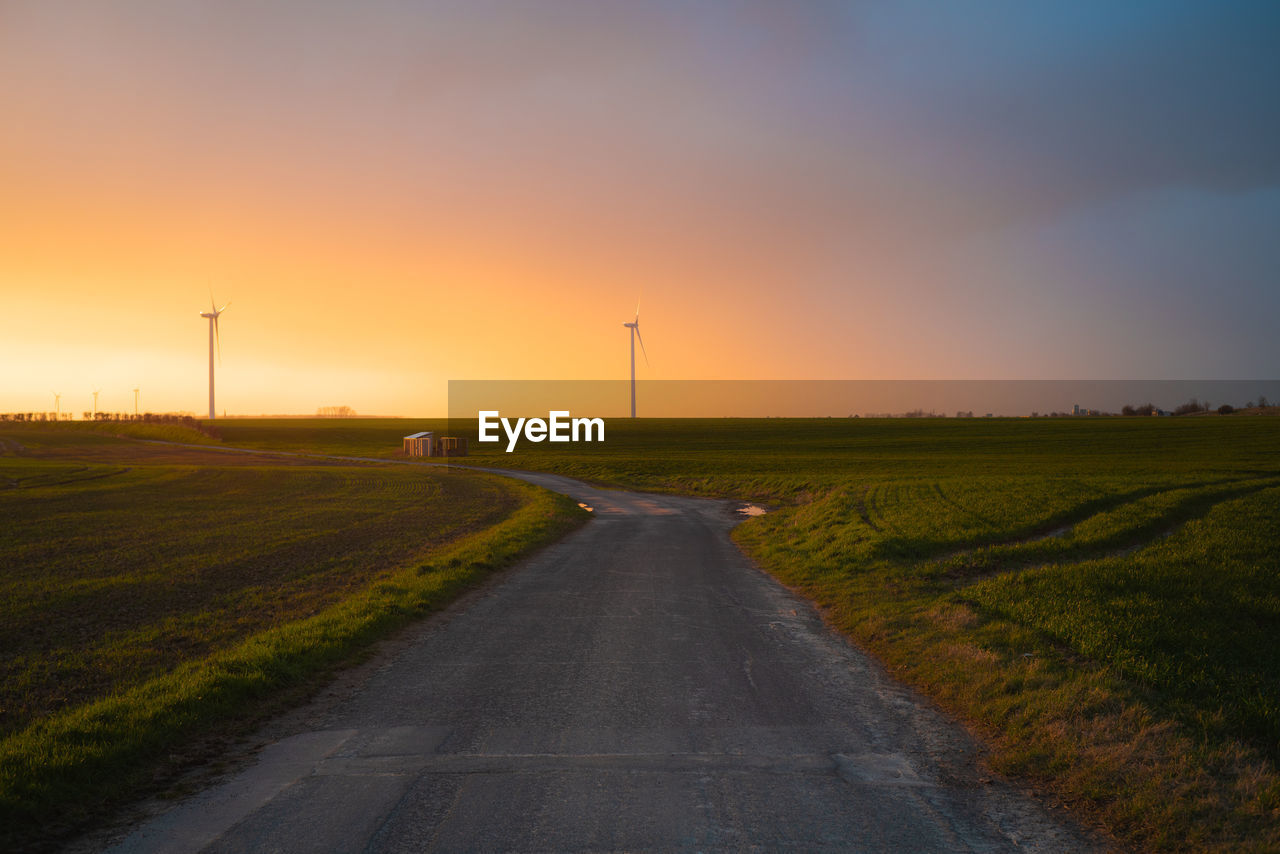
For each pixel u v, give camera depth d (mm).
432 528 28125
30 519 31062
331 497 43031
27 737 7051
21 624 12945
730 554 21734
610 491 51031
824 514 27625
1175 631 10836
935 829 5395
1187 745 6559
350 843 5164
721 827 5383
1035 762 6531
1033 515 25734
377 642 11148
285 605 14383
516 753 6824
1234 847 4992
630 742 7102
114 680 9719
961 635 10867
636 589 15680
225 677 8656
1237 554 17656
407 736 7297
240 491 46969
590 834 5266
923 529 22828
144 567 19047
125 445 115375
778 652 10625
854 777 6309
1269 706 7566
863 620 12344
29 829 5453
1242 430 102312
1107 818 5543
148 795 6062
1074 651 10078
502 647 10844
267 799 5902
